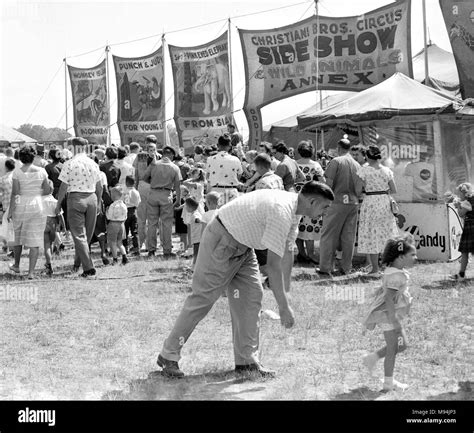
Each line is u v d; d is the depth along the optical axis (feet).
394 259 16.57
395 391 16.56
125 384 17.26
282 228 16.52
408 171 40.65
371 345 20.83
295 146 82.69
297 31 73.10
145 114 96.73
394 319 16.34
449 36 56.95
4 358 19.65
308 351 20.31
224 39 86.17
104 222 39.78
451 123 41.47
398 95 41.55
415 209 38.60
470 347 20.68
